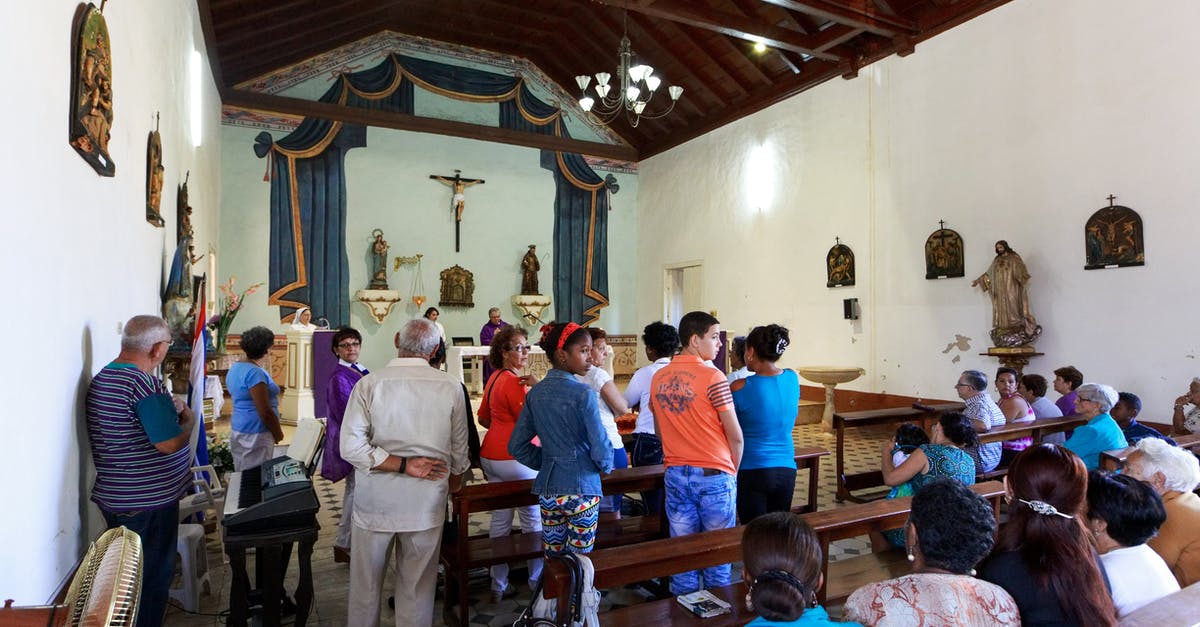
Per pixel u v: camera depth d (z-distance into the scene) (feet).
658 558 7.73
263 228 37.76
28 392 6.31
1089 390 14.03
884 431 29.53
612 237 47.75
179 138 18.54
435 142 42.39
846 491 18.30
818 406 32.30
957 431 11.75
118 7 10.50
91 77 8.19
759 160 37.96
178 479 8.52
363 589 8.73
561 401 8.86
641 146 48.32
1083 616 5.43
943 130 28.02
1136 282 21.86
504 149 44.37
